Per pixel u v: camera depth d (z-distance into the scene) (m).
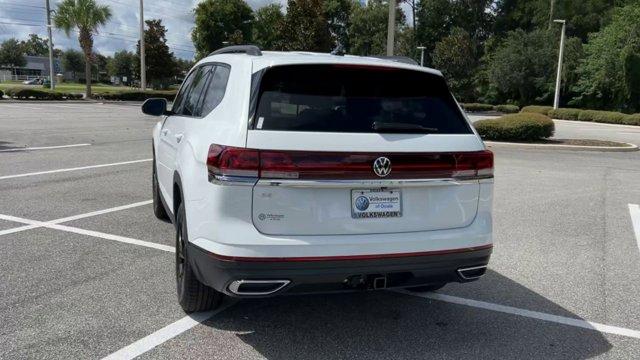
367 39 72.56
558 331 4.12
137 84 91.56
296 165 3.26
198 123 4.15
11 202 7.60
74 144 14.09
